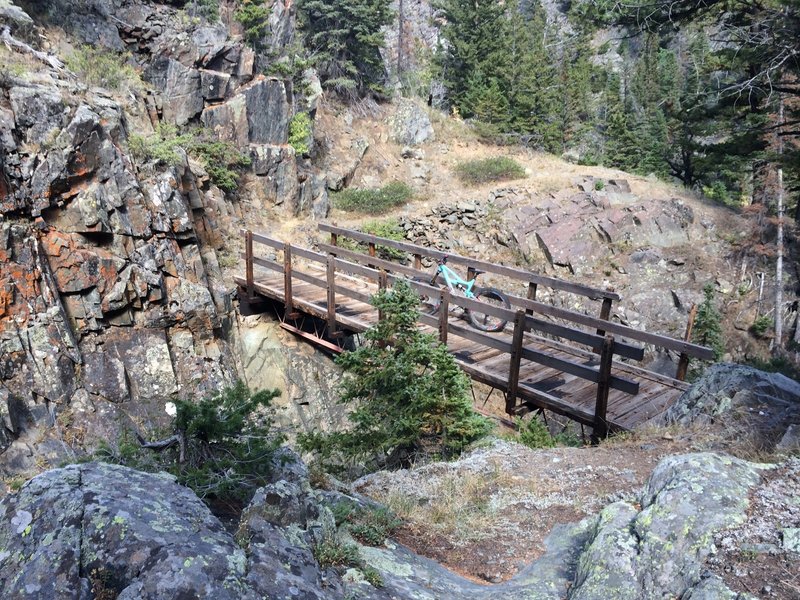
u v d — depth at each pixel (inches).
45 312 462.6
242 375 608.1
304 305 546.3
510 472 249.8
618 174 1066.7
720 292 857.5
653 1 461.1
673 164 1350.9
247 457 173.6
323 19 1047.0
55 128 504.1
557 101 1450.5
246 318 636.1
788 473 156.4
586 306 828.6
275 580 112.3
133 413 487.8
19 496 123.3
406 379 299.6
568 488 229.8
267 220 797.2
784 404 252.4
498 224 920.9
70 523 112.7
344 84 1049.5
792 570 119.9
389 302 305.1
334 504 185.9
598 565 137.1
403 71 1446.9
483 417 317.4
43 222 487.5
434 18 1887.3
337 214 922.1
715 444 238.1
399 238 906.7
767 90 520.7
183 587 101.5
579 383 367.6
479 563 179.6
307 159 909.2
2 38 565.3
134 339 522.9
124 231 535.2
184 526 118.7
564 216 916.0
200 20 781.9
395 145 1087.6
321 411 601.3
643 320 822.5
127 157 558.3
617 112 1531.7
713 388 278.4
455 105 1348.4
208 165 721.0
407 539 194.1
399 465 305.4
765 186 914.7
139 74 699.4
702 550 130.4
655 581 129.3
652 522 142.0
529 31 1775.3
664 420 290.4
